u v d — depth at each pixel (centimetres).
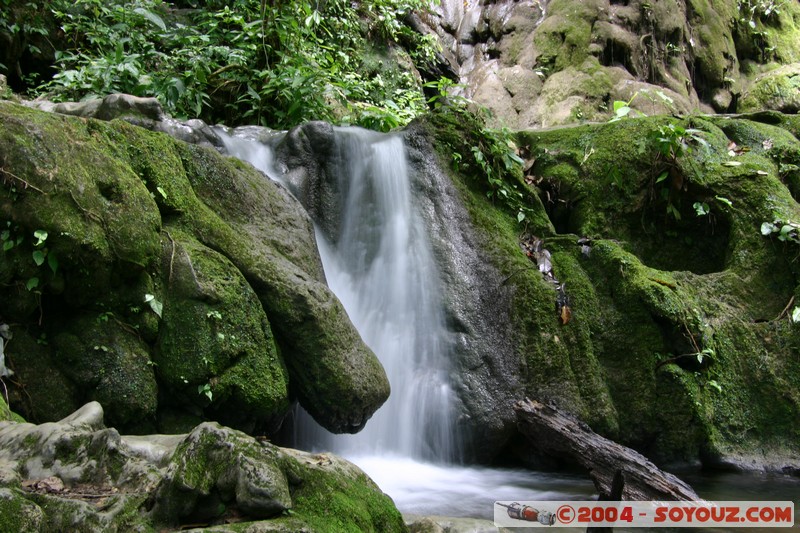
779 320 602
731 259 642
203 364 388
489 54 1127
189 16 856
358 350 450
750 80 1227
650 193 675
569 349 577
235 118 755
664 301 573
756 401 582
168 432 392
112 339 377
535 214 659
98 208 369
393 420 540
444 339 562
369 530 246
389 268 587
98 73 650
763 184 649
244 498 221
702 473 552
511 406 544
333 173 597
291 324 428
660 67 1081
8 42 707
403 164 628
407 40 1112
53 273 359
